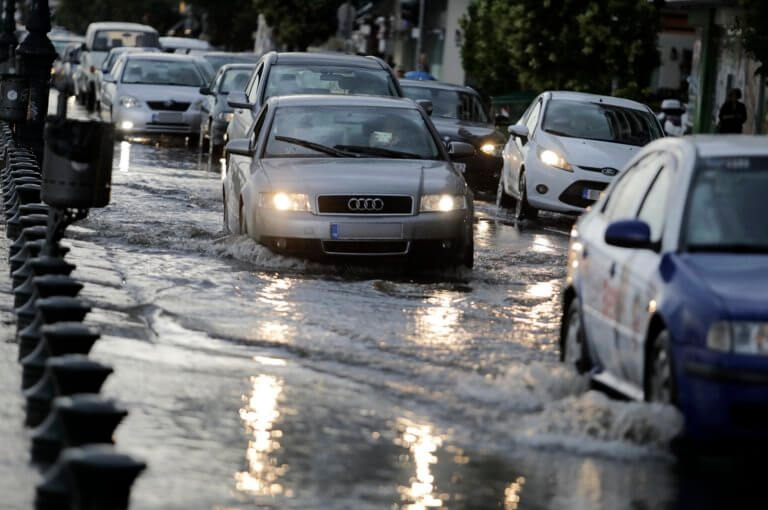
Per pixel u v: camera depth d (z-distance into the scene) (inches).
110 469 479.8
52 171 803.4
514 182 1971.0
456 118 2405.3
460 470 624.4
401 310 1055.0
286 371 818.2
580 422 697.0
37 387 651.5
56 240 823.7
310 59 1813.5
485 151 2338.8
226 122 2655.0
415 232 1254.3
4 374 755.4
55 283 776.9
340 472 611.2
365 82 1790.1
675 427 653.9
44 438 581.9
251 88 1863.9
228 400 736.3
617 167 1857.8
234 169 1413.6
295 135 1360.7
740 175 734.5
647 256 721.0
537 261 1411.2
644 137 1942.7
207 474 596.4
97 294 1049.5
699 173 734.5
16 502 534.3
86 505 482.3
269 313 1009.5
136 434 655.1
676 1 2913.4
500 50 3540.8
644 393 701.3
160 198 1851.6
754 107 2881.4
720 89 3075.8
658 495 600.4
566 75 2903.5
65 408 539.5
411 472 617.0
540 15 2888.8
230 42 6924.2
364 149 1352.1
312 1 5359.3
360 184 1256.2
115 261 1237.7
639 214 771.4
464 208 1282.0
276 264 1259.8
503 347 922.1
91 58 4527.6
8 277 1097.4
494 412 735.1
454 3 5073.8
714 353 636.7
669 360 659.4
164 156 2731.3
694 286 661.9
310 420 703.1
